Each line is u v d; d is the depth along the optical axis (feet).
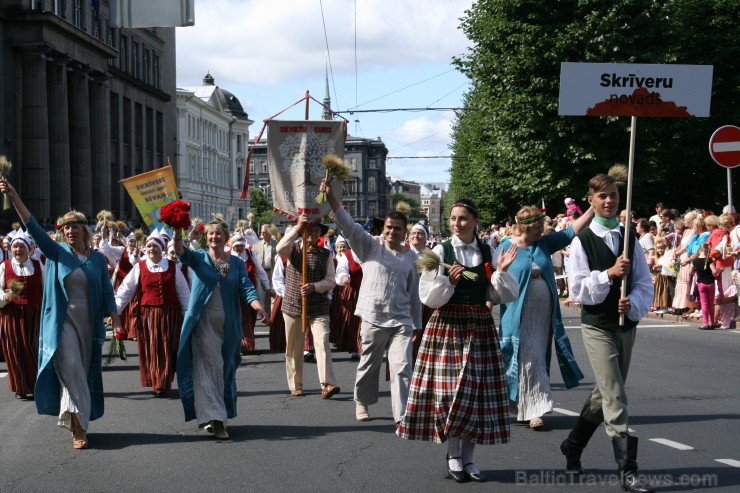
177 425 30.27
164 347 36.68
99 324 27.73
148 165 213.66
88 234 28.12
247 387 38.37
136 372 43.83
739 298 55.88
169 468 24.03
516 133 104.12
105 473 23.59
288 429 29.17
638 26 100.12
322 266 36.19
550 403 28.53
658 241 67.51
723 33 126.82
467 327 22.33
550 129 102.22
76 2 163.94
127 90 197.98
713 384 36.58
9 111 136.05
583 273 21.50
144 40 211.61
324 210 36.88
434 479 22.50
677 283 64.03
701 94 24.64
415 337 29.50
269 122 37.37
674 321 63.57
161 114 221.87
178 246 27.43
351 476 22.93
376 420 30.58
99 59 164.04
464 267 22.44
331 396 35.45
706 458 24.17
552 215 114.52
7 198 26.53
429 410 22.47
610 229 21.79
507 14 105.09
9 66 136.67
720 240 57.26
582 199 104.83
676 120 103.50
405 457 25.02
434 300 22.04
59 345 26.73
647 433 27.37
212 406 27.37
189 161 310.45
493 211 180.24
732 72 125.29
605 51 99.55
